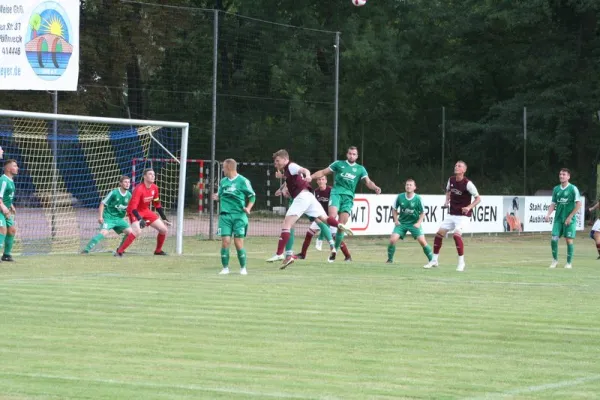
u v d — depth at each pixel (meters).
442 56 79.31
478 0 75.81
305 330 16.11
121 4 45.69
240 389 11.47
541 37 74.69
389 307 19.31
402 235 30.80
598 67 71.25
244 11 71.81
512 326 17.05
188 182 52.62
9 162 28.98
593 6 67.44
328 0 74.75
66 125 49.19
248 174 53.75
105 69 46.25
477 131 74.12
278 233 47.00
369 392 11.48
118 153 49.97
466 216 28.98
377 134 74.25
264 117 51.97
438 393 11.49
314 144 53.53
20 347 14.10
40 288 21.59
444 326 16.89
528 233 55.06
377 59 73.94
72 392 11.12
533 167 72.12
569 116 69.75
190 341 14.83
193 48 48.44
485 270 29.38
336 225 27.97
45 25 33.78
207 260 30.41
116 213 32.41
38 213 45.94
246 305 19.14
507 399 11.23
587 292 22.95
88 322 16.58
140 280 23.70
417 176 69.62
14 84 33.44
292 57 51.66
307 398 11.05
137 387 11.47
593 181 68.19
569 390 11.80
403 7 77.44
